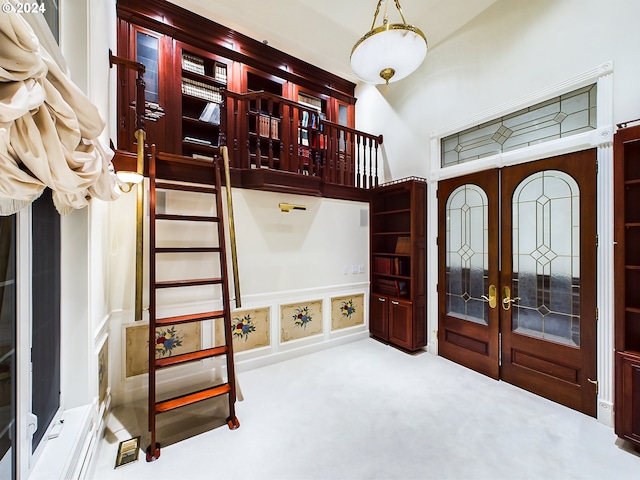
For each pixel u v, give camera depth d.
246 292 3.13
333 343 3.80
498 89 2.89
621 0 2.12
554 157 2.50
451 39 3.36
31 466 1.26
